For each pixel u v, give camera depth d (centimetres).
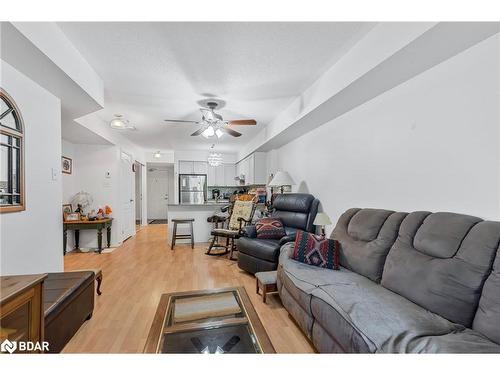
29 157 204
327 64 240
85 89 229
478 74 156
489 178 150
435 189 184
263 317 215
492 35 148
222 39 199
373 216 215
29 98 203
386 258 182
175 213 517
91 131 382
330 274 196
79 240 465
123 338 183
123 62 233
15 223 188
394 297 151
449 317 128
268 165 579
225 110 376
